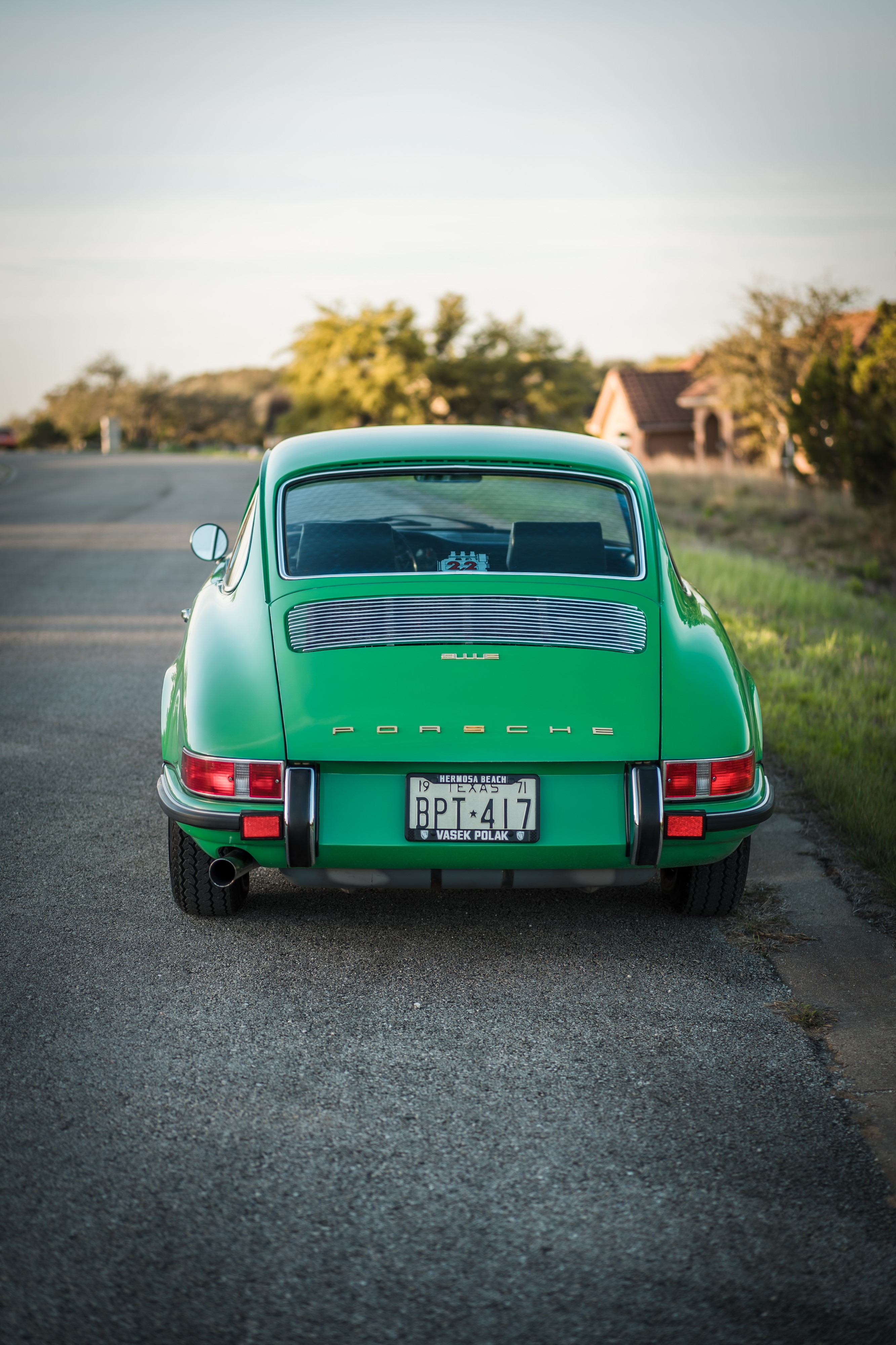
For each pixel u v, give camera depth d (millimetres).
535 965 3715
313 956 3764
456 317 58000
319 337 56250
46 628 9719
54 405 127812
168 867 4559
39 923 4000
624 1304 2227
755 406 32125
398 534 3990
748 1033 3279
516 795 3396
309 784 3350
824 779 5445
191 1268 2314
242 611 3824
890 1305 2229
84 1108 2879
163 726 3891
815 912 4129
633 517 4074
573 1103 2924
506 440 4324
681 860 3486
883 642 9023
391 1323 2172
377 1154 2707
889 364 18062
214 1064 3096
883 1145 2752
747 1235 2430
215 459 56812
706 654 3689
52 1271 2299
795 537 19016
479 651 3516
